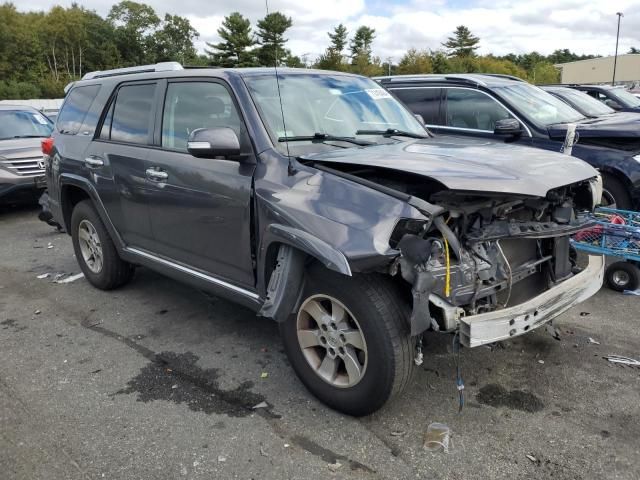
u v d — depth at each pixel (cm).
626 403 330
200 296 517
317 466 280
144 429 313
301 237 292
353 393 309
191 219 388
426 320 277
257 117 352
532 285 360
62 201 545
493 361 381
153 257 446
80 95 537
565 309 322
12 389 359
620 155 614
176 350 411
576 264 399
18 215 954
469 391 346
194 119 394
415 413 323
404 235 275
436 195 301
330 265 273
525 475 271
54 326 459
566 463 279
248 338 428
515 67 8788
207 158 346
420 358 303
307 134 365
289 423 316
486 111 700
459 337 288
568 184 320
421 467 278
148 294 526
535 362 379
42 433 310
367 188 293
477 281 303
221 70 389
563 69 8756
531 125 662
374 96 443
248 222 343
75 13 10481
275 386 357
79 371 382
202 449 295
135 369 383
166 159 406
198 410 331
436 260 289
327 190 302
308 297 317
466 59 8356
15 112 1055
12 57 9106
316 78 417
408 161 313
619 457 282
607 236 496
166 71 430
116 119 475
